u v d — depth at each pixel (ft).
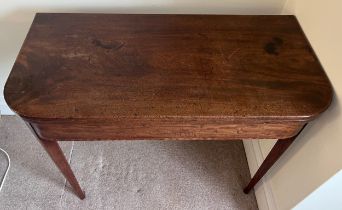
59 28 2.68
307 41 2.74
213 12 3.32
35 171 4.00
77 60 2.43
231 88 2.33
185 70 2.44
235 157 4.33
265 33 2.80
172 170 4.14
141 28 2.77
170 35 2.73
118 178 4.01
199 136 2.48
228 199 3.92
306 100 2.27
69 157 4.17
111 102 2.17
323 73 2.46
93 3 3.13
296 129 2.45
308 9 2.75
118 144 4.36
